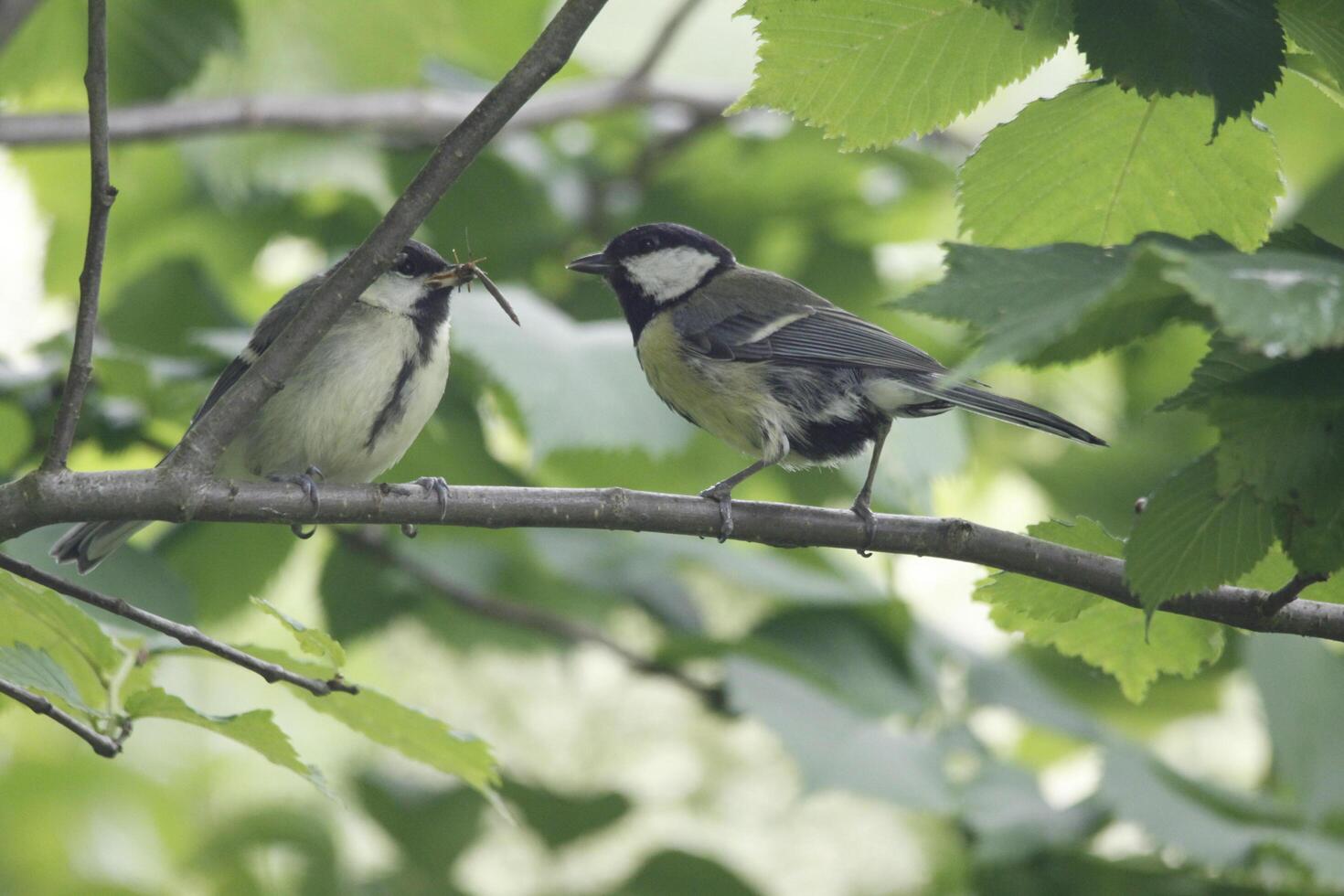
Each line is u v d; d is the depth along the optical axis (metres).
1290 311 3.00
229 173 11.17
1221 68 4.20
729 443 8.20
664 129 12.54
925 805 8.59
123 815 11.20
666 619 10.37
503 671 12.29
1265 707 9.48
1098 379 12.67
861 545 5.91
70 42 10.07
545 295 12.44
